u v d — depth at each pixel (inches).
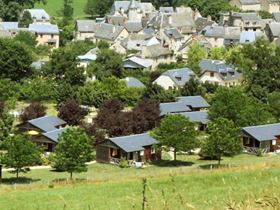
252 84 6240.2
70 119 4726.9
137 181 2544.3
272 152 4360.2
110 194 2262.6
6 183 3267.7
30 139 3668.8
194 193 1983.3
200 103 5423.2
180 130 3932.1
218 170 2738.7
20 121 5009.8
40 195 2345.0
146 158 4008.4
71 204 2054.6
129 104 5880.9
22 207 2117.4
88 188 2454.5
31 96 6043.3
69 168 3346.5
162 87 6018.7
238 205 1122.7
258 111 4739.2
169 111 5054.1
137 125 4549.7
